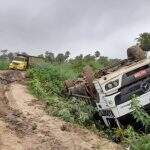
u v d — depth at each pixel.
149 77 12.22
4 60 54.03
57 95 18.02
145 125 11.14
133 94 11.90
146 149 9.22
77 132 11.56
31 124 12.08
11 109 14.43
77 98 14.71
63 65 34.91
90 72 13.77
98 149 10.00
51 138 10.69
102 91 12.18
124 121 11.95
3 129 11.20
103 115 12.66
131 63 13.60
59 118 13.45
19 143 10.16
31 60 44.28
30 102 16.33
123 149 10.02
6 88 21.39
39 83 19.80
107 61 35.72
